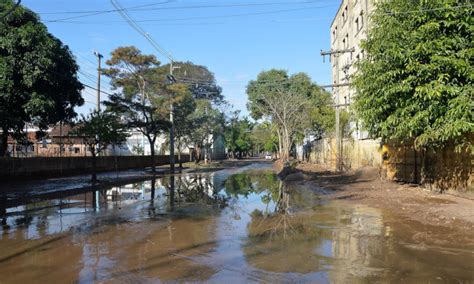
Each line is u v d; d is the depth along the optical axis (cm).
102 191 1970
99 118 2338
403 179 1952
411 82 1178
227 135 8362
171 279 625
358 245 811
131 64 3128
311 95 4709
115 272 664
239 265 692
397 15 1254
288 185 2209
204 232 977
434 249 765
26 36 2056
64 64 2317
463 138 1230
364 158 2594
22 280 630
